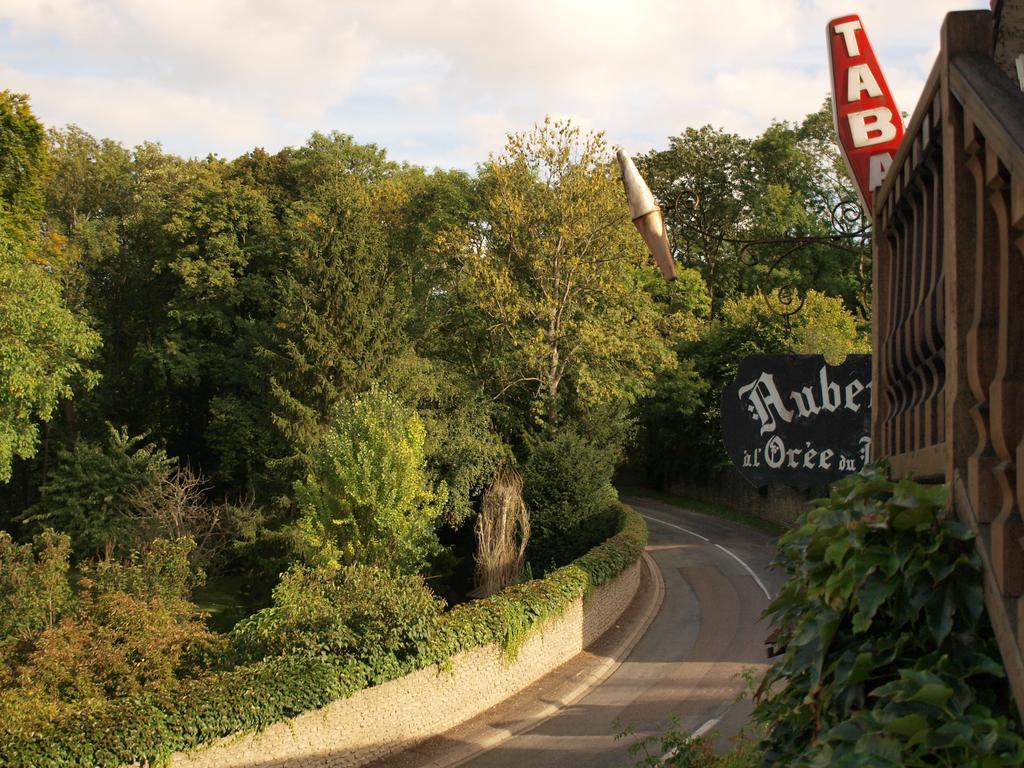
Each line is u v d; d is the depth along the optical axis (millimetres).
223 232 42156
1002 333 2418
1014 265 2381
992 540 2375
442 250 36938
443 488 27812
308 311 32688
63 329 26734
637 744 7664
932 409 3395
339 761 14258
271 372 33125
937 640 2432
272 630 14938
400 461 26438
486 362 37938
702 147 38781
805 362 7141
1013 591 2273
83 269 44500
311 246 33625
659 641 22359
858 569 2670
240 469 40000
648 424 50094
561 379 37312
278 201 44938
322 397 32750
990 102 2330
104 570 18531
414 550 26188
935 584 2502
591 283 35688
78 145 49562
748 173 40625
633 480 56688
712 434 45000
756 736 7695
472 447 33250
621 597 24812
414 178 43875
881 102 6406
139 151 50125
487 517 28406
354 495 25938
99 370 43469
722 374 43188
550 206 35156
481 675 17453
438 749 15484
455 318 39406
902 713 2332
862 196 6441
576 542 31875
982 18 2707
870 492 3092
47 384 26422
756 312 41750
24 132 29891
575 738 15656
